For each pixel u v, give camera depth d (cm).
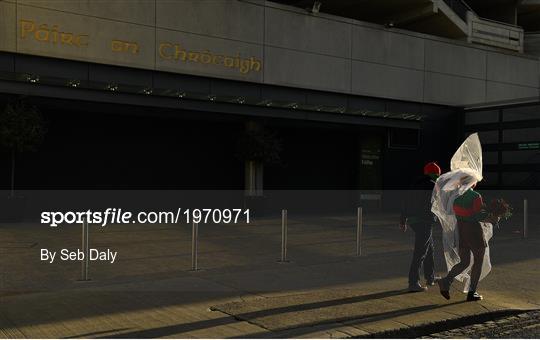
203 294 727
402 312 646
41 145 1638
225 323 594
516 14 2738
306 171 2095
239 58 1800
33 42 1487
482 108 2208
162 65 1672
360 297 716
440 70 2234
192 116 1795
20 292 729
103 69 1599
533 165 2019
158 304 670
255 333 559
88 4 1560
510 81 2419
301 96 1939
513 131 2092
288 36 1891
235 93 1816
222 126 1930
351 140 2191
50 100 1566
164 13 1673
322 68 1961
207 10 1744
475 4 2716
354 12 2341
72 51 1540
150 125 1808
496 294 750
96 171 1720
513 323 635
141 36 1639
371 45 2067
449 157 2291
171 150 1842
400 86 2134
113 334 548
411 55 2162
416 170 2230
